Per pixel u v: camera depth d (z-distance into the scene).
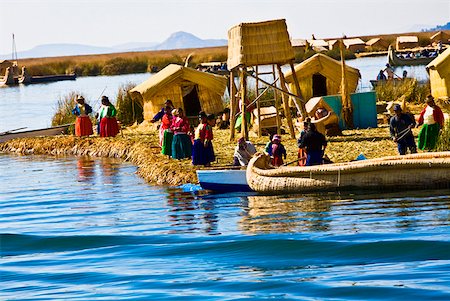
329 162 28.39
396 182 25.67
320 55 47.28
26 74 140.75
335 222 22.58
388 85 51.56
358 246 20.17
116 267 19.83
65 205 28.45
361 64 122.62
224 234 22.27
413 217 22.36
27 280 19.06
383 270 18.25
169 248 21.31
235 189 28.17
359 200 24.95
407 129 28.50
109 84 118.56
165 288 17.80
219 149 35.28
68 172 36.41
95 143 42.47
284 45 37.09
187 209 26.02
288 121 37.59
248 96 48.38
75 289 18.06
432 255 19.12
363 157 28.83
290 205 25.23
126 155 39.50
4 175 36.88
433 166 25.25
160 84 46.31
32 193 31.45
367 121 39.56
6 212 27.78
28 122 63.03
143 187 30.88
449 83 46.59
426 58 106.94
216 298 16.92
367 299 16.28
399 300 16.08
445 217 22.08
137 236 22.81
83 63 160.12
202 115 31.22
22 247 22.45
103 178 33.94
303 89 47.50
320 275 18.22
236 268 19.19
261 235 21.81
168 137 34.34
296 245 20.67
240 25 36.50
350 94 39.44
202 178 28.45
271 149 29.55
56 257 21.22
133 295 17.38
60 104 54.78
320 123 36.41
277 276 18.28
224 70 107.06
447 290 16.47
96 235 23.17
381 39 159.00
